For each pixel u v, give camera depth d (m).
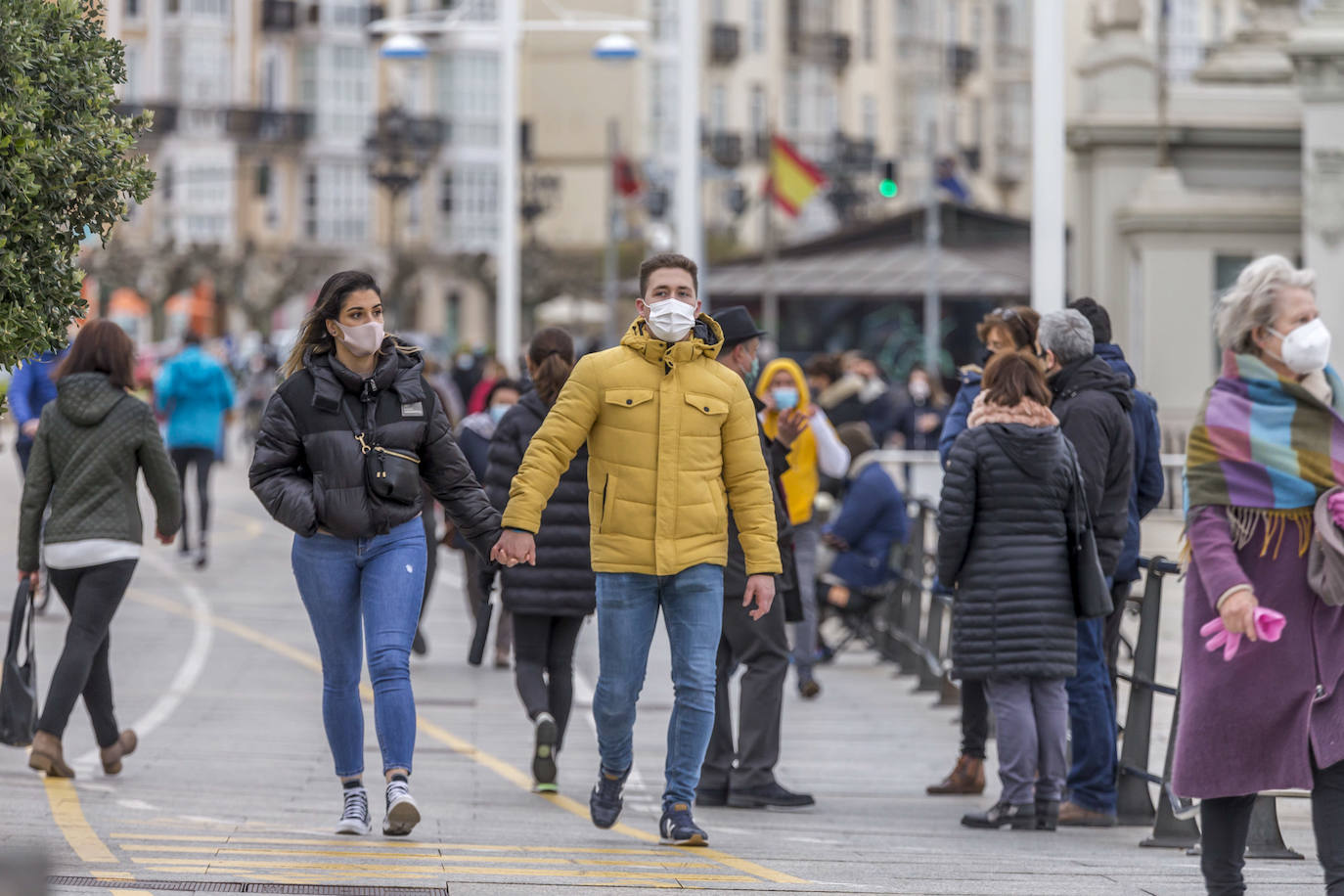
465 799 24.98
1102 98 82.94
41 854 7.23
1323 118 77.88
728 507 24.53
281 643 42.09
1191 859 20.86
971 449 23.02
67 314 17.55
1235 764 15.26
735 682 38.25
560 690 25.83
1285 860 20.95
